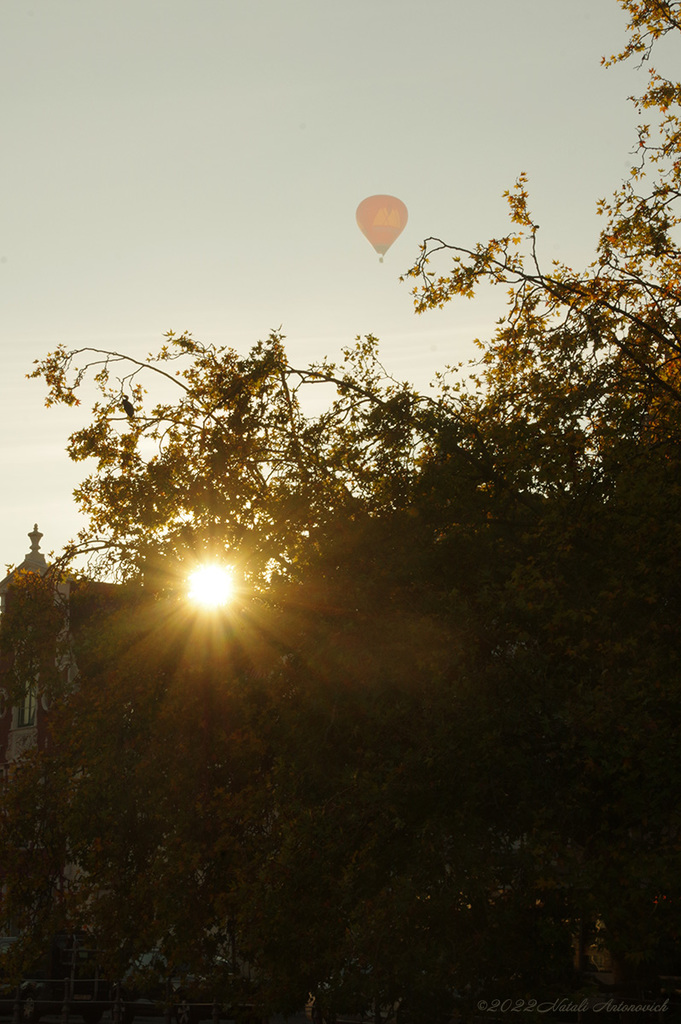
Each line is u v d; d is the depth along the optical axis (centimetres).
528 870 1196
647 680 1207
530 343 1546
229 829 1477
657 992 1328
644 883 1169
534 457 1433
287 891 1274
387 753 1297
